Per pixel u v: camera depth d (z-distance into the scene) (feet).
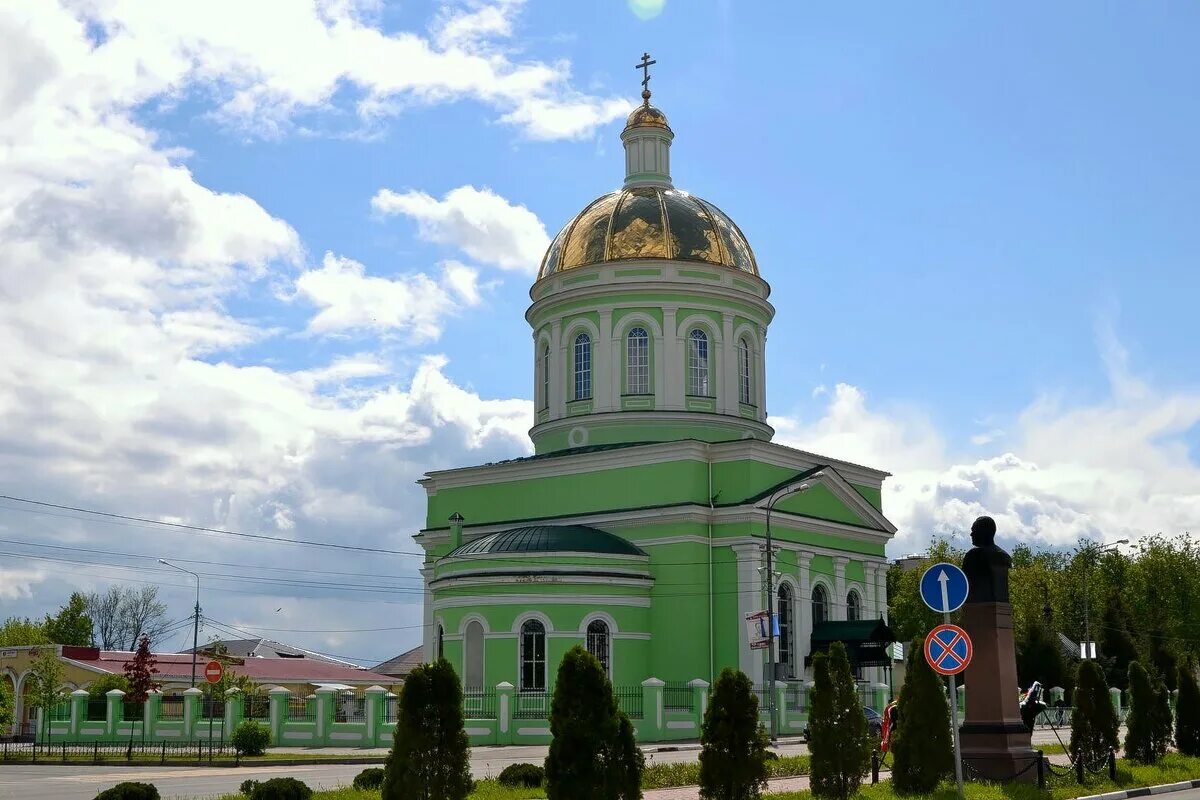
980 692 81.51
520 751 130.93
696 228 179.73
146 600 359.87
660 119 193.06
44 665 196.13
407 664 303.27
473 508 179.01
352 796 80.94
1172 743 110.93
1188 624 277.64
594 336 176.35
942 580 70.28
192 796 87.20
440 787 58.65
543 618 149.79
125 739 159.63
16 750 148.36
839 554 173.47
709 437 173.06
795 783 89.66
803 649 162.50
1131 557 291.99
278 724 147.33
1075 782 83.61
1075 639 278.46
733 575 156.87
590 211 185.57
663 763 100.99
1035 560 340.80
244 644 298.56
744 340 182.60
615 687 148.36
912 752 75.15
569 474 170.19
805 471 170.40
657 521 160.25
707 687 145.48
